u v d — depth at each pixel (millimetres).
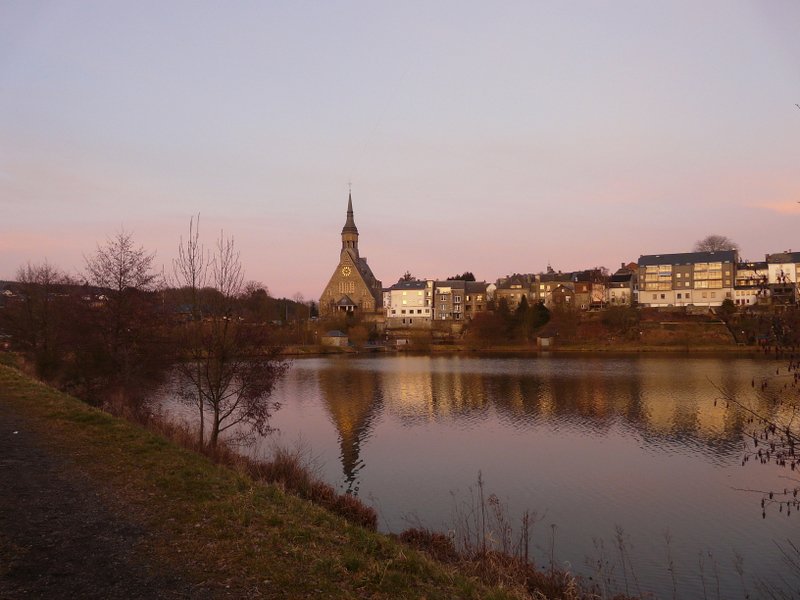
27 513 9516
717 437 31797
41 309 36562
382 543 10672
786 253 117062
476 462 26938
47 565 7660
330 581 8172
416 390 51906
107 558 8055
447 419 37656
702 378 56438
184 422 28078
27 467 12172
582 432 33406
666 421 36219
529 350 104312
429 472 25234
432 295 146750
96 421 17141
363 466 26188
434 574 9656
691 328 101312
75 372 29391
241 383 21594
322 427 35062
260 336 21094
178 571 7855
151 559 8156
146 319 27078
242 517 10086
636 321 108938
